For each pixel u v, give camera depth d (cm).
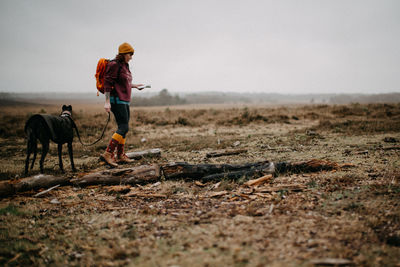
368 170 402
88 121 1496
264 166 408
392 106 1941
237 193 338
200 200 326
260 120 1488
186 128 1380
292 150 625
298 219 253
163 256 202
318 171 412
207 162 538
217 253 201
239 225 247
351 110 1769
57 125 436
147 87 531
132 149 779
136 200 336
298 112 1819
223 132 1140
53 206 320
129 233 241
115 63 462
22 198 349
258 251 201
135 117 1767
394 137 775
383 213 251
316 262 183
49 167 540
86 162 594
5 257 215
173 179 411
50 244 232
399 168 403
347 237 215
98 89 471
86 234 247
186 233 237
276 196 317
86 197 352
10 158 712
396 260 183
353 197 294
